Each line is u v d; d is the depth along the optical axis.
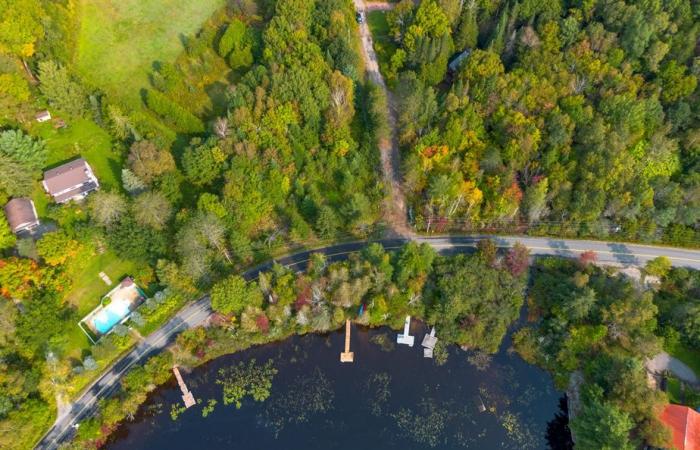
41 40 126.06
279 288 104.69
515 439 96.75
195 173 116.00
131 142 120.69
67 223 111.25
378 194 120.12
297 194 116.62
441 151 119.06
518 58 131.75
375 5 153.38
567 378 101.56
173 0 153.00
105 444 94.94
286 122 120.75
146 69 138.25
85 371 98.75
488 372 103.94
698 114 121.44
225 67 141.62
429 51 131.12
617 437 84.38
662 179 115.94
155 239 106.38
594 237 119.38
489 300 107.75
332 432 96.94
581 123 121.12
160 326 105.88
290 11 136.25
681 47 127.69
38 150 114.88
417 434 96.69
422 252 107.88
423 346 106.44
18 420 88.56
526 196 115.88
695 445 86.94
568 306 104.00
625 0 134.38
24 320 95.00
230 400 99.50
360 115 131.62
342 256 115.38
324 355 105.31
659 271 111.88
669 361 102.56
